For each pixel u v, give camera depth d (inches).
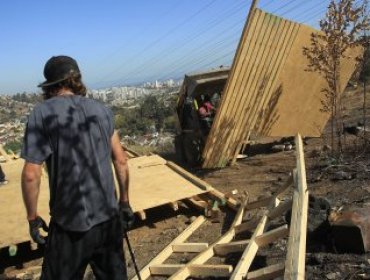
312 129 460.8
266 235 206.1
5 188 331.3
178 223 291.7
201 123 439.5
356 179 306.0
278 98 425.4
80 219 133.5
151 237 273.7
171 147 665.0
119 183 148.4
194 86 441.4
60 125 134.3
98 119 140.6
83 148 135.8
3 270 251.6
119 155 146.1
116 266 143.0
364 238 197.9
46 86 139.9
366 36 364.5
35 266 247.8
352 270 187.5
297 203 214.4
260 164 413.7
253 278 179.3
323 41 426.3
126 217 149.8
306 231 200.5
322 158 381.7
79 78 142.4
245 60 386.6
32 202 134.0
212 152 410.6
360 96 683.4
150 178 332.8
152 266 221.8
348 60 443.2
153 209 319.0
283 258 206.8
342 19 363.3
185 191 303.0
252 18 374.3
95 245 137.9
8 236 252.7
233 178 383.6
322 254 203.5
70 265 135.7
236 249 218.2
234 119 406.3
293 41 409.7
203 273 204.8
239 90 395.9
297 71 426.0
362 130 445.4
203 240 258.7
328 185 305.0
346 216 205.5
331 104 388.5
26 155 131.7
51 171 135.7
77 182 134.2
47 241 137.9
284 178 353.4
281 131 442.6
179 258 238.5
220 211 295.4
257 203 275.1
